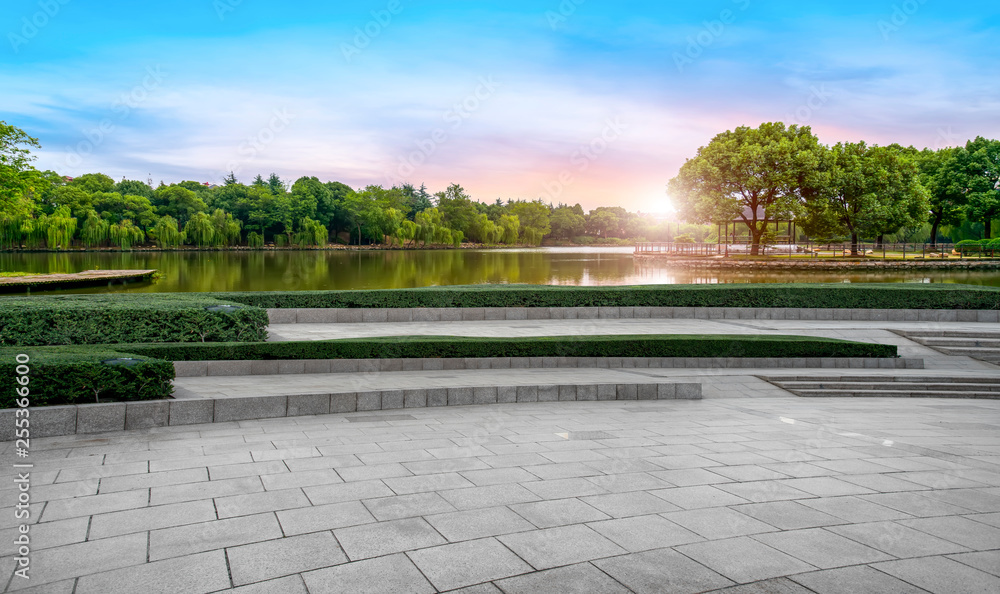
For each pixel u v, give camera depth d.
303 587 3.57
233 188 94.06
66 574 3.69
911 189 55.03
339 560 3.94
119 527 4.44
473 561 3.95
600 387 11.18
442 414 9.48
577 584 3.65
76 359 8.03
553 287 21.75
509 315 20.12
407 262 59.31
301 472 5.94
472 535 4.38
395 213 101.44
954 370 14.39
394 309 19.31
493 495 5.30
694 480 5.86
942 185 65.19
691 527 4.60
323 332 16.98
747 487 5.66
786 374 13.50
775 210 52.91
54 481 5.55
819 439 8.00
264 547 4.12
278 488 5.41
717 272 46.97
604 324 19.34
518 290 20.62
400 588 3.57
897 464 6.66
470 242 121.38
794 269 50.03
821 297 21.44
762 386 12.96
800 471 6.27
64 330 12.59
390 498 5.18
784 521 4.76
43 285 30.47
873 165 54.19
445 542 4.25
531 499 5.20
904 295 21.23
